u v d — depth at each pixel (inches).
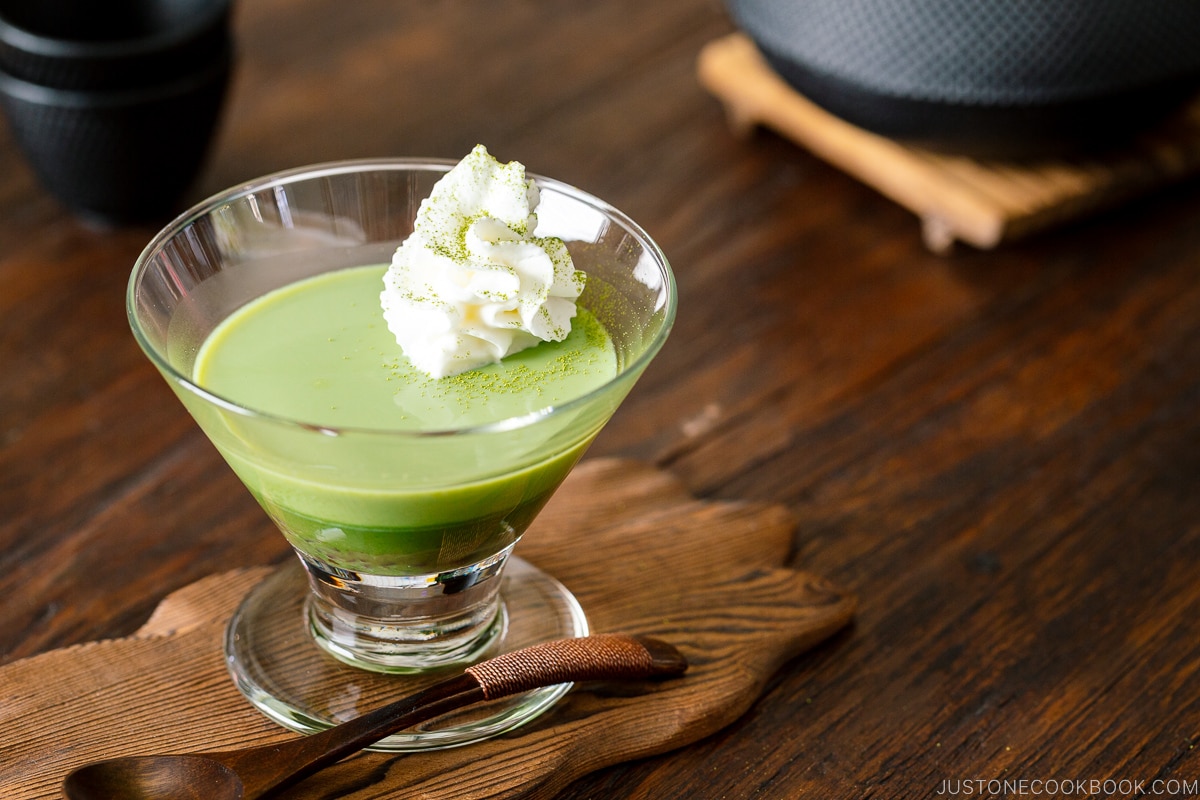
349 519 14.2
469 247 14.9
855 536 17.6
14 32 19.9
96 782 14.0
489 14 26.5
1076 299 21.2
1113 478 18.4
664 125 24.0
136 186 21.0
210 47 21.0
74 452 18.2
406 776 14.5
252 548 17.2
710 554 17.0
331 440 13.0
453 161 15.7
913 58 20.2
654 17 26.6
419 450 13.1
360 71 24.8
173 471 18.1
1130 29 19.8
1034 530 17.8
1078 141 21.3
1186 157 22.5
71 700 15.0
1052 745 15.4
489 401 14.7
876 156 22.3
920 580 17.1
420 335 14.9
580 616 16.2
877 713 15.7
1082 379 19.9
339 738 14.3
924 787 15.0
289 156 22.9
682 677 15.6
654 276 14.8
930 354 20.3
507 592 16.5
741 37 24.7
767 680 15.9
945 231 21.8
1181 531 17.7
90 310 20.3
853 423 19.2
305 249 15.8
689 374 19.8
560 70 25.1
